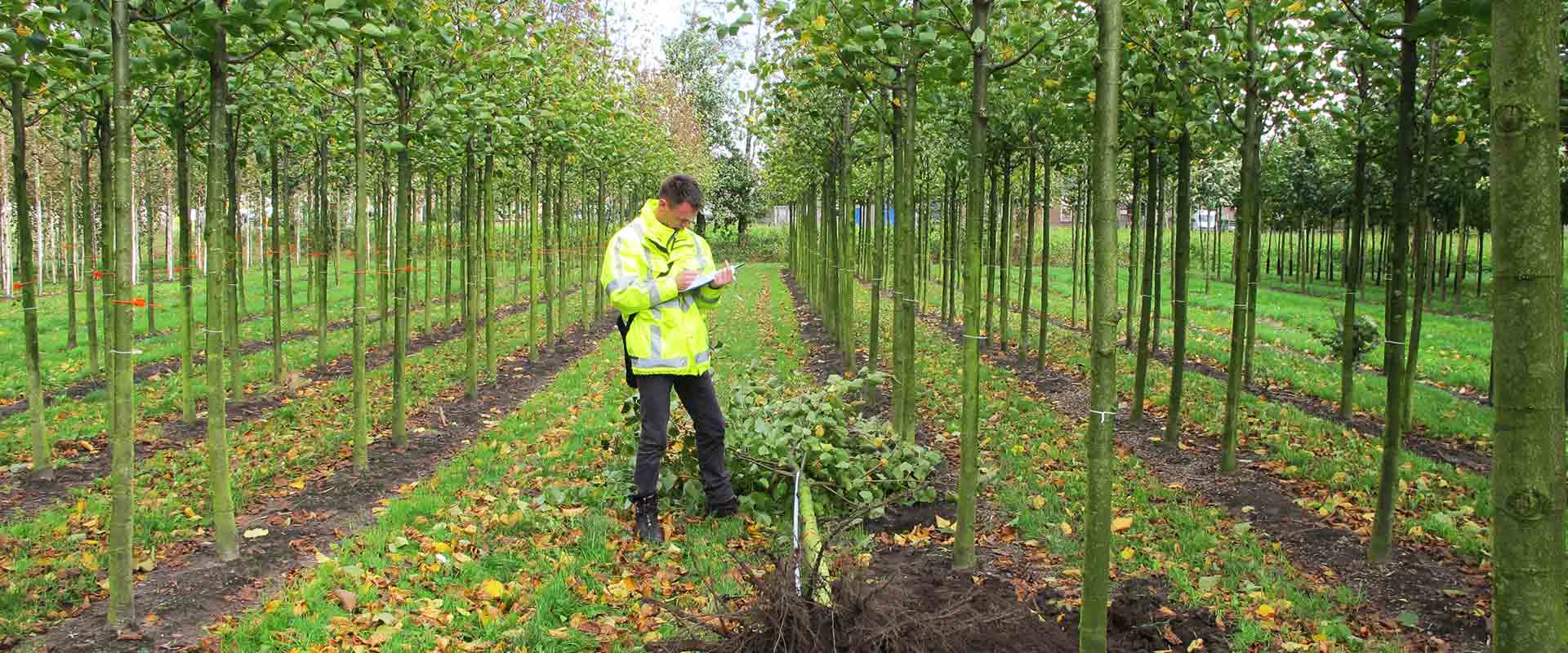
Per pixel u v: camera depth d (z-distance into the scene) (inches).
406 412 346.9
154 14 164.6
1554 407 75.2
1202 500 233.6
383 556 190.2
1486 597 169.3
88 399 359.9
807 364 482.0
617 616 161.9
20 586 169.3
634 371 205.9
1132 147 391.2
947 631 133.0
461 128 345.7
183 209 316.5
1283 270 1193.4
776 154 634.8
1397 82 241.3
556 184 629.3
